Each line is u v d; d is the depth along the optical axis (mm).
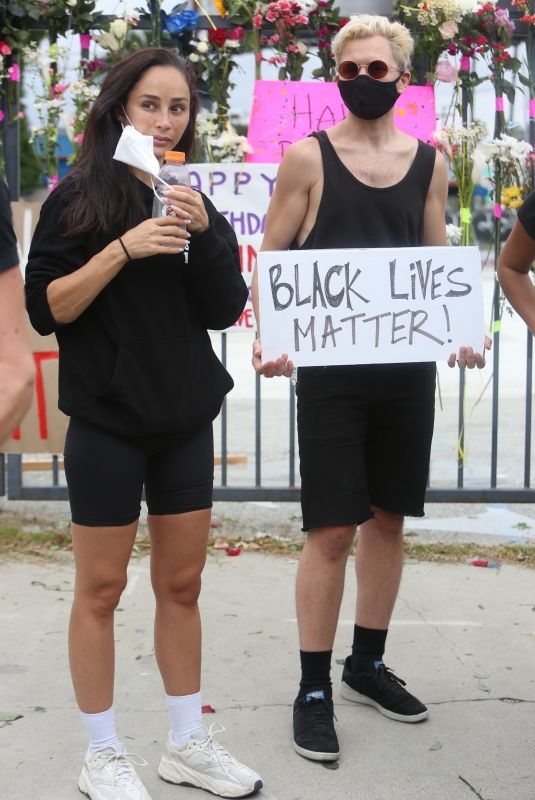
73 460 2525
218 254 2529
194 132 2699
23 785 2721
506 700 3223
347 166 2879
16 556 4535
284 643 3662
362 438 2930
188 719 2727
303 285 2842
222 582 4254
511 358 10758
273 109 4637
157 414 2494
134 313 2484
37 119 4824
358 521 2898
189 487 2602
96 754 2631
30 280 2488
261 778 2746
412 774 2777
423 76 4656
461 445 4863
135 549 4617
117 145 2449
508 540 4836
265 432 7184
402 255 2852
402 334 2867
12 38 4625
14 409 1704
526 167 4594
